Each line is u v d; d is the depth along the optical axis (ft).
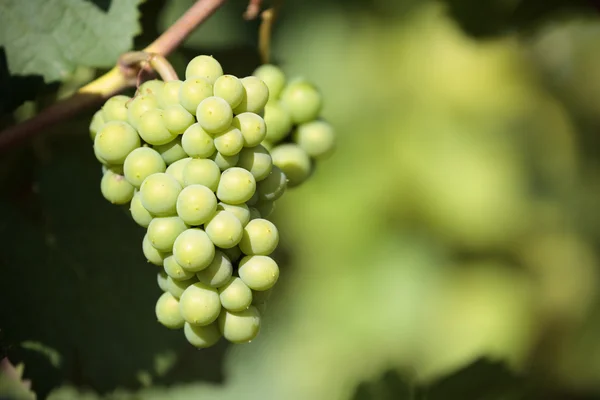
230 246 3.48
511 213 6.65
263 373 6.28
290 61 6.20
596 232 6.94
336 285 6.41
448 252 6.61
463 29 4.63
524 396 4.10
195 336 3.56
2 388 4.31
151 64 3.68
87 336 4.01
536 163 6.78
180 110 3.52
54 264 4.00
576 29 6.61
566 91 6.93
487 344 6.51
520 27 4.60
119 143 3.56
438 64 6.64
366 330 6.40
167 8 4.13
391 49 6.54
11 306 3.95
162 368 4.07
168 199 3.49
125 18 3.91
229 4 5.12
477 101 6.68
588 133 6.92
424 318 6.49
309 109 3.88
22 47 3.87
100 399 4.03
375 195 6.44
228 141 3.50
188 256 3.45
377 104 6.53
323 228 6.37
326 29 6.34
